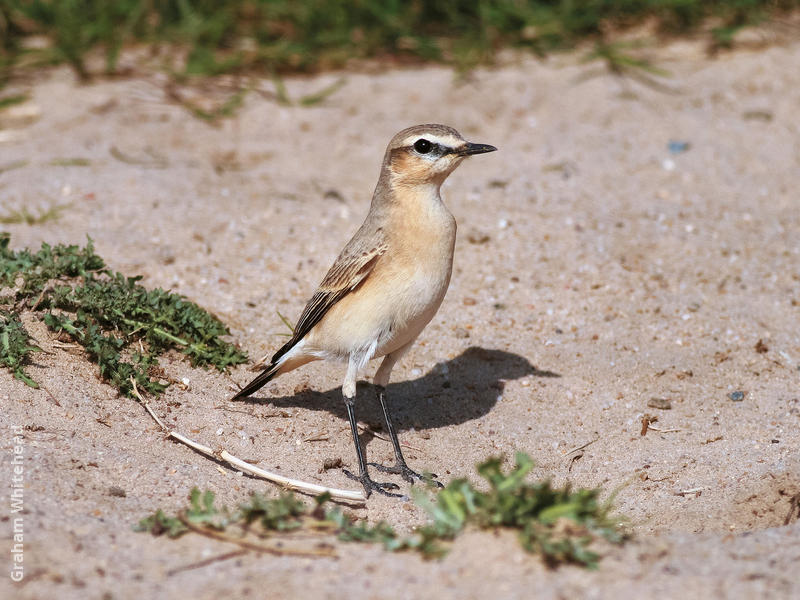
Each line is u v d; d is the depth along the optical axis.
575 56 28.03
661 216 20.61
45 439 12.59
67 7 28.67
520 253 19.27
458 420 15.30
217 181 22.09
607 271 18.67
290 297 17.92
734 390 15.57
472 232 19.86
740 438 14.19
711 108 25.33
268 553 10.13
